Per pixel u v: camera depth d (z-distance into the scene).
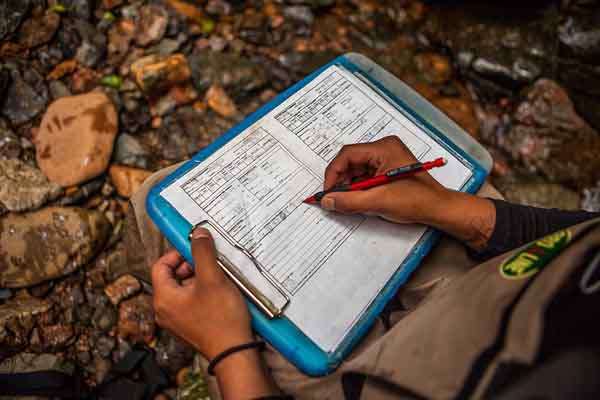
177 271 0.86
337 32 1.79
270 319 0.78
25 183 1.33
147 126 1.54
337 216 0.87
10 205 1.29
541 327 0.54
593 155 1.66
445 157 0.97
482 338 0.60
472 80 1.79
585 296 0.54
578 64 1.65
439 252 0.94
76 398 1.18
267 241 0.84
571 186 1.64
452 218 0.84
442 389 0.59
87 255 1.34
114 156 1.46
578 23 1.64
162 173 1.01
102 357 1.30
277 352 0.82
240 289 0.80
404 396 0.64
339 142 0.96
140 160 1.48
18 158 1.38
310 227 0.86
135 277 1.31
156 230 1.00
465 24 1.81
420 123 1.01
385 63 1.77
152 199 0.87
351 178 0.91
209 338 0.75
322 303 0.80
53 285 1.32
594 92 1.65
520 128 1.72
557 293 0.56
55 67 1.51
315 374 0.76
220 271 0.78
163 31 1.62
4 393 1.11
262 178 0.90
